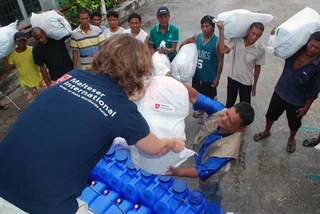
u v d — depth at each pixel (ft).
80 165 3.78
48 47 12.37
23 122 3.84
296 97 9.41
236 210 9.02
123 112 3.87
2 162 3.76
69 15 20.80
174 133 5.48
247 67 10.64
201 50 11.22
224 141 6.21
